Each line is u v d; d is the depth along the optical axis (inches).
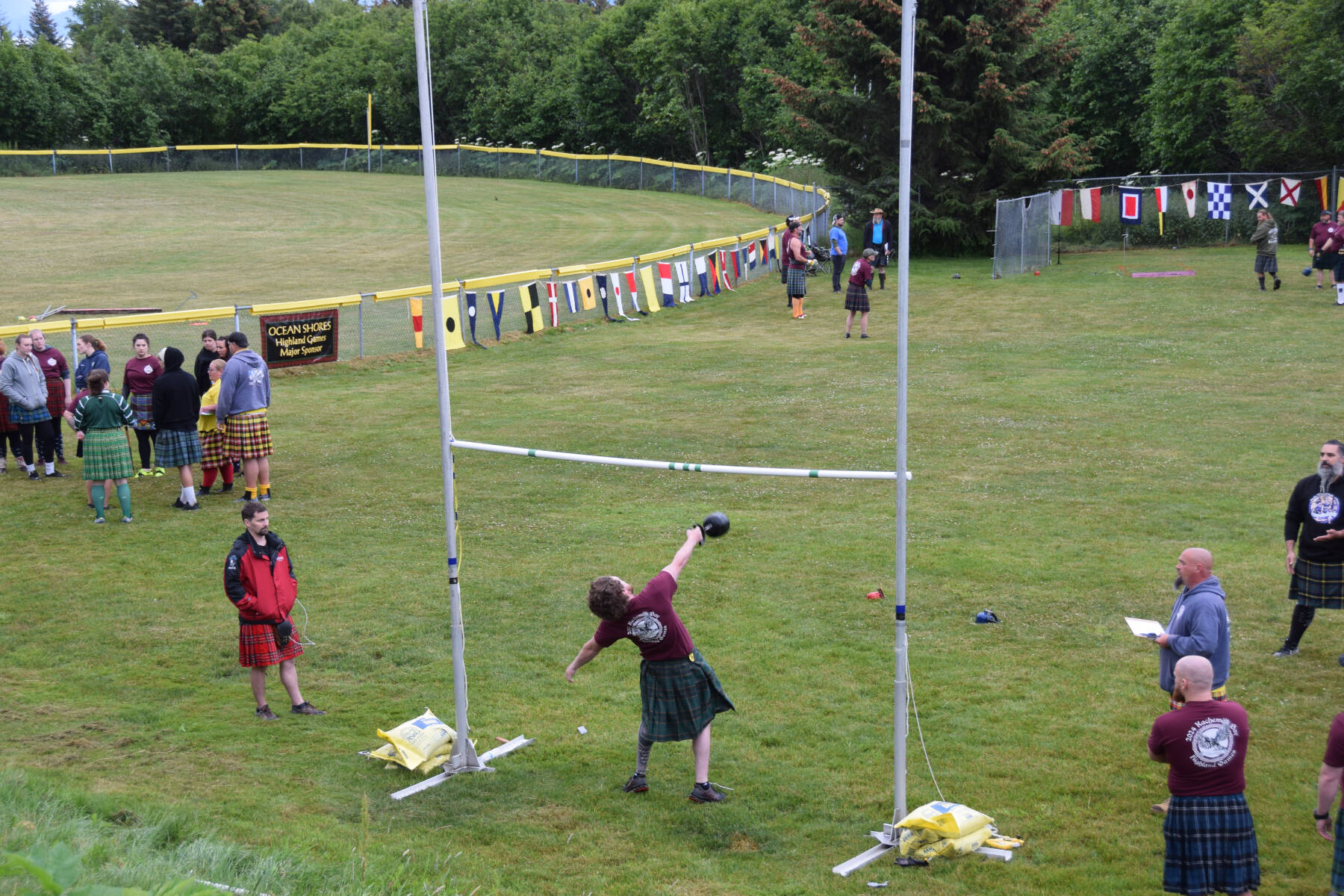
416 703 326.3
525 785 279.6
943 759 286.4
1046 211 1231.5
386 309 1013.8
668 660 267.9
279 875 210.7
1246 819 214.5
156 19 3415.4
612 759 293.3
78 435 598.5
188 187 2134.6
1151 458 555.8
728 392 736.3
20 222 1713.8
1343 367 721.0
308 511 512.1
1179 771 216.1
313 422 683.4
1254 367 736.3
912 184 1323.8
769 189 1732.3
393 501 526.3
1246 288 1013.8
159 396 504.1
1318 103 1343.5
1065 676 331.9
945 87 1339.8
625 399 722.8
